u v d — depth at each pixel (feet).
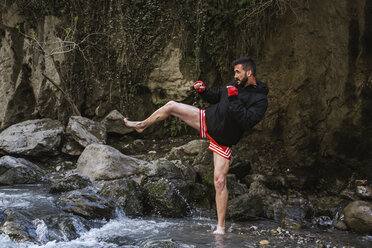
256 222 14.78
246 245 11.23
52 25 24.61
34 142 20.68
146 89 24.38
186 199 16.15
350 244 12.16
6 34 25.89
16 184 18.21
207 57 23.54
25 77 25.50
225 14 22.77
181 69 23.48
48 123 22.15
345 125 17.60
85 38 23.91
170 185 15.35
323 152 18.60
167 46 23.54
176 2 23.32
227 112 12.03
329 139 18.25
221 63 23.39
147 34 23.63
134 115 24.32
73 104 23.62
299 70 20.44
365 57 16.87
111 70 24.38
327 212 15.83
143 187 15.94
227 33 23.03
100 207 13.70
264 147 21.63
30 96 25.54
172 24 23.41
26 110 25.34
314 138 19.13
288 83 21.11
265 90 12.30
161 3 23.40
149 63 23.79
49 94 24.62
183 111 12.87
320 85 19.15
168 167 17.17
